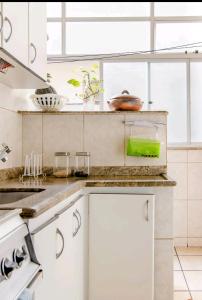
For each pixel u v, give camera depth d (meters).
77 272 1.71
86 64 3.28
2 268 0.77
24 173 2.31
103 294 1.90
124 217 1.89
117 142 2.42
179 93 3.31
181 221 3.19
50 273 1.21
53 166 2.42
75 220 1.64
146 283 1.88
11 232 0.86
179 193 3.17
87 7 3.29
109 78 3.29
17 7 1.51
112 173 2.41
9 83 2.06
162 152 2.41
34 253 1.01
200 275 2.49
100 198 1.90
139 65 3.29
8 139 2.12
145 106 3.29
